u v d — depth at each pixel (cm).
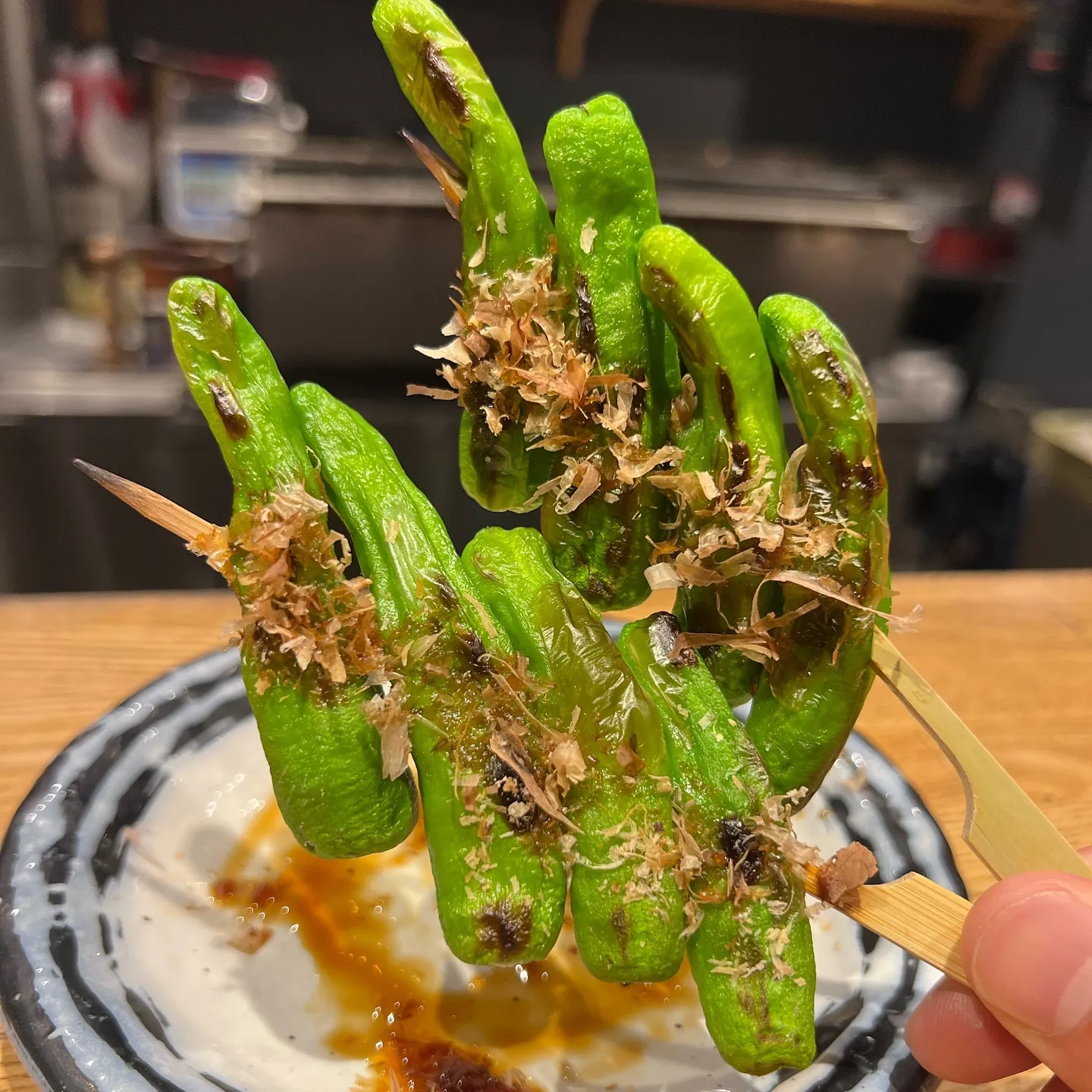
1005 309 72
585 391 15
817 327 15
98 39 61
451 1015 17
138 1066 14
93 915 17
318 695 15
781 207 54
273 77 63
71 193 60
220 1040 16
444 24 15
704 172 62
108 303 50
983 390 74
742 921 15
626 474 15
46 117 57
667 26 67
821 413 15
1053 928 13
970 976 14
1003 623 32
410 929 19
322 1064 16
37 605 29
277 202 47
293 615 15
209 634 28
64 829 18
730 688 17
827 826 20
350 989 18
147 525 50
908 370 62
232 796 20
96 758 19
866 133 73
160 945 17
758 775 15
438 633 15
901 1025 16
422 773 15
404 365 54
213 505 51
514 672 15
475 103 15
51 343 54
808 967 15
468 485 17
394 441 52
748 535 15
